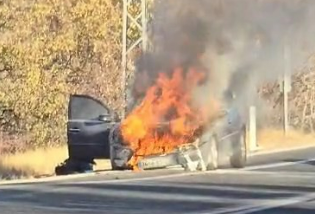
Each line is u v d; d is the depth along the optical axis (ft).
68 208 149.59
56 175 240.53
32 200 160.56
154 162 223.30
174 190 178.19
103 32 344.28
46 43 326.65
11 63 320.50
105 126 244.63
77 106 247.70
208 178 204.74
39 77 324.19
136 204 155.43
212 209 150.00
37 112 325.83
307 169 233.35
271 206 154.81
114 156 225.35
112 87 339.77
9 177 255.29
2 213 143.54
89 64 344.49
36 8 325.62
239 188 183.21
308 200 163.73
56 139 330.75
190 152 224.53
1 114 322.96
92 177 208.33
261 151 323.16
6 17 321.52
